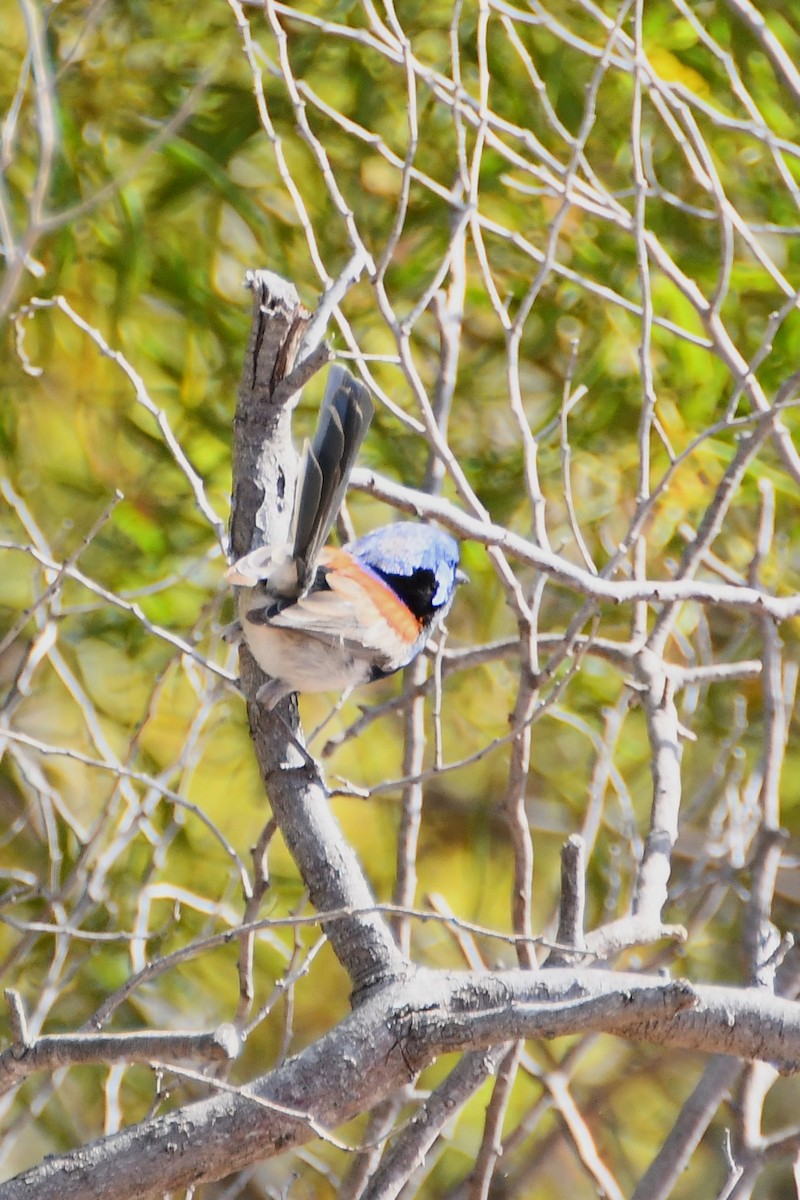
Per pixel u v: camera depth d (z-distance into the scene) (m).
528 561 7.16
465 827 13.34
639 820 13.00
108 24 12.16
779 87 12.41
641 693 8.31
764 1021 5.37
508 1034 5.07
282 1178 10.88
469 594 12.81
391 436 12.23
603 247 12.17
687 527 10.62
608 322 12.12
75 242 11.80
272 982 11.79
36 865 11.62
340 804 13.08
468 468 12.34
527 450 7.96
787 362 12.05
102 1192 4.91
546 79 12.05
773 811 8.27
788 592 12.43
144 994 11.39
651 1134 12.82
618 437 12.36
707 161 8.75
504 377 12.57
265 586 7.06
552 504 12.43
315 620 6.99
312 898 6.30
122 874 11.27
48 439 12.70
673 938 6.38
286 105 12.12
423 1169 8.60
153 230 12.28
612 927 6.30
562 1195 12.15
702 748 12.67
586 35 12.24
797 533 12.53
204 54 12.24
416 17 12.23
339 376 7.25
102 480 12.30
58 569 7.45
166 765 12.01
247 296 12.56
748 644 12.66
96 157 11.94
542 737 12.90
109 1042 4.89
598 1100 12.23
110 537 12.18
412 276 12.09
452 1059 12.15
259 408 7.14
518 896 7.33
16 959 8.89
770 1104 12.68
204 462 12.32
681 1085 12.95
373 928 5.72
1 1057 4.98
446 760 13.00
